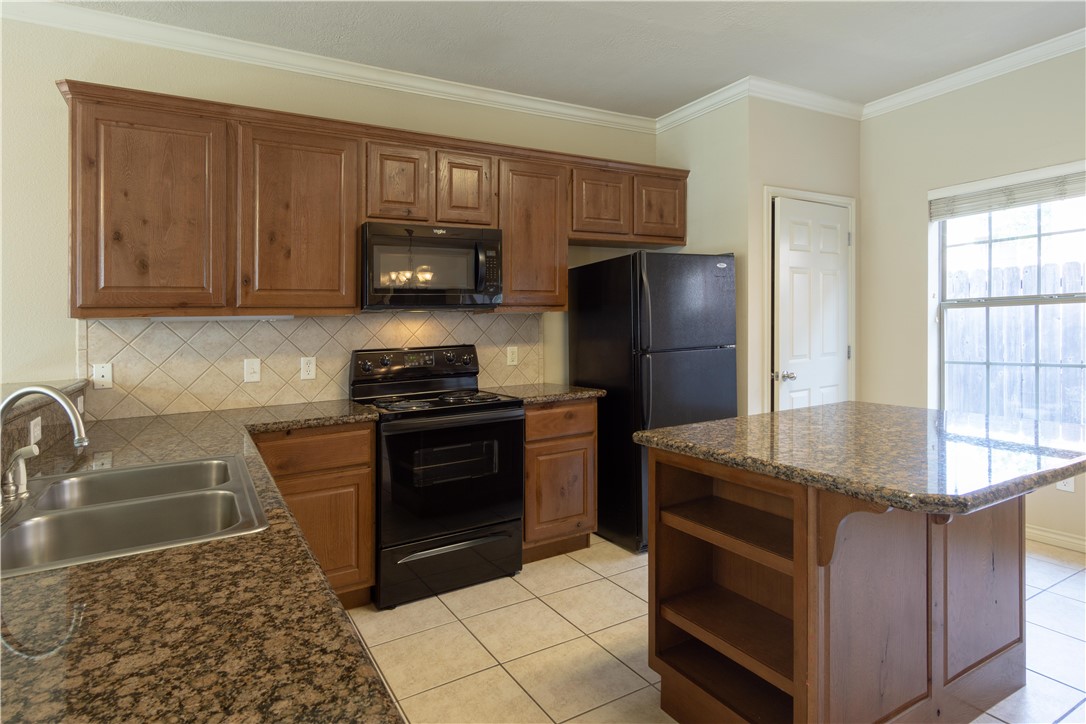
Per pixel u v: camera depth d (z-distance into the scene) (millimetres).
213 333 2775
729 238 3580
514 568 2947
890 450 1604
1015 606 1972
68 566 927
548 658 2201
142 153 2346
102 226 2289
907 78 3463
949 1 2619
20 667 628
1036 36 2957
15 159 2434
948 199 3512
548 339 3732
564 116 3775
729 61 3182
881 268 3854
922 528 1671
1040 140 3105
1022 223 3262
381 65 3123
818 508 1408
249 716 537
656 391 3182
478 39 2867
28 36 2453
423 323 3293
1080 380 3059
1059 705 1896
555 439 3115
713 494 1989
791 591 1743
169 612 766
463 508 2787
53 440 1951
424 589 2688
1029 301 3236
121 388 2594
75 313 2266
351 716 539
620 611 2561
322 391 3031
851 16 2730
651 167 3646
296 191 2641
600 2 2564
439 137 2949
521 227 3209
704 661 1848
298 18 2623
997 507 1912
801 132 3668
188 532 1312
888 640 1589
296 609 775
